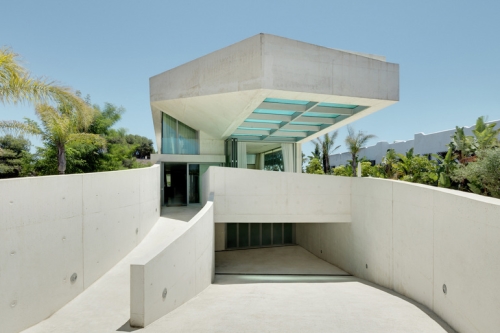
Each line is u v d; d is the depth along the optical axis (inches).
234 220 476.1
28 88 266.8
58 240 204.5
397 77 450.9
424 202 262.2
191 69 470.6
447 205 219.0
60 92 295.7
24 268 177.0
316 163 1244.5
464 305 188.1
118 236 289.9
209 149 758.5
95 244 248.8
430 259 248.4
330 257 564.7
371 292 324.5
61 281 205.5
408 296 295.4
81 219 230.2
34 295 182.7
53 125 367.9
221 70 417.7
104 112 563.5
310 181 482.6
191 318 191.0
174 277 219.5
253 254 652.1
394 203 333.4
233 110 485.4
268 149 946.7
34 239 184.7
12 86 251.1
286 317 201.8
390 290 339.3
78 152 448.8
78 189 227.5
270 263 569.9
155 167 433.1
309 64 393.7
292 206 481.4
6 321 164.7
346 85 416.8
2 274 163.6
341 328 179.8
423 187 266.7
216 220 473.4
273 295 295.7
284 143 808.3
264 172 479.5
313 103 478.3
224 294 294.2
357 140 970.7
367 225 417.4
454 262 205.5
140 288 169.0
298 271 506.3
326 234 583.8
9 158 541.0
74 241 221.1
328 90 404.5
